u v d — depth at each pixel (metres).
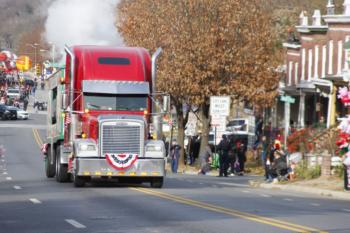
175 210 32.28
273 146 60.62
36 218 29.03
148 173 44.44
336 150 56.22
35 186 46.25
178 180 57.81
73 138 45.41
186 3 89.12
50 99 54.25
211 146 92.50
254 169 80.12
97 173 43.94
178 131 94.19
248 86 90.19
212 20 89.06
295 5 119.19
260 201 38.22
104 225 26.91
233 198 39.53
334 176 52.69
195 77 87.75
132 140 44.31
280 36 107.12
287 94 94.75
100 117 44.41
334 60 84.19
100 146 44.03
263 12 94.00
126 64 46.50
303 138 62.44
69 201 36.22
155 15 91.62
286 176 54.25
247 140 100.75
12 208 32.81
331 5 89.06
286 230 25.67
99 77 45.78
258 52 90.06
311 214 31.66
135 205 34.44
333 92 74.25
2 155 92.50
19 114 162.88
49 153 54.81
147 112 45.97
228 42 88.81
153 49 90.56
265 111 106.75
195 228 26.12
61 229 25.78
